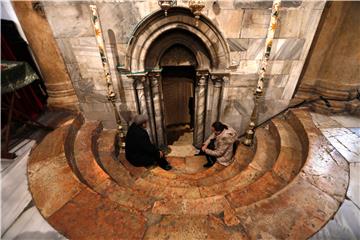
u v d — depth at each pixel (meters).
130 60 3.28
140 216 1.87
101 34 2.79
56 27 3.03
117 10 2.89
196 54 3.50
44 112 4.12
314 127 3.22
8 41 3.61
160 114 4.35
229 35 3.14
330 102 3.66
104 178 2.61
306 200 1.99
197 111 4.33
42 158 2.72
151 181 3.10
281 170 2.64
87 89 3.79
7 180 2.44
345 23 3.08
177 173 3.53
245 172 2.89
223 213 1.89
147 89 3.87
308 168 2.39
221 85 3.74
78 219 1.87
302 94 3.93
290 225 1.76
